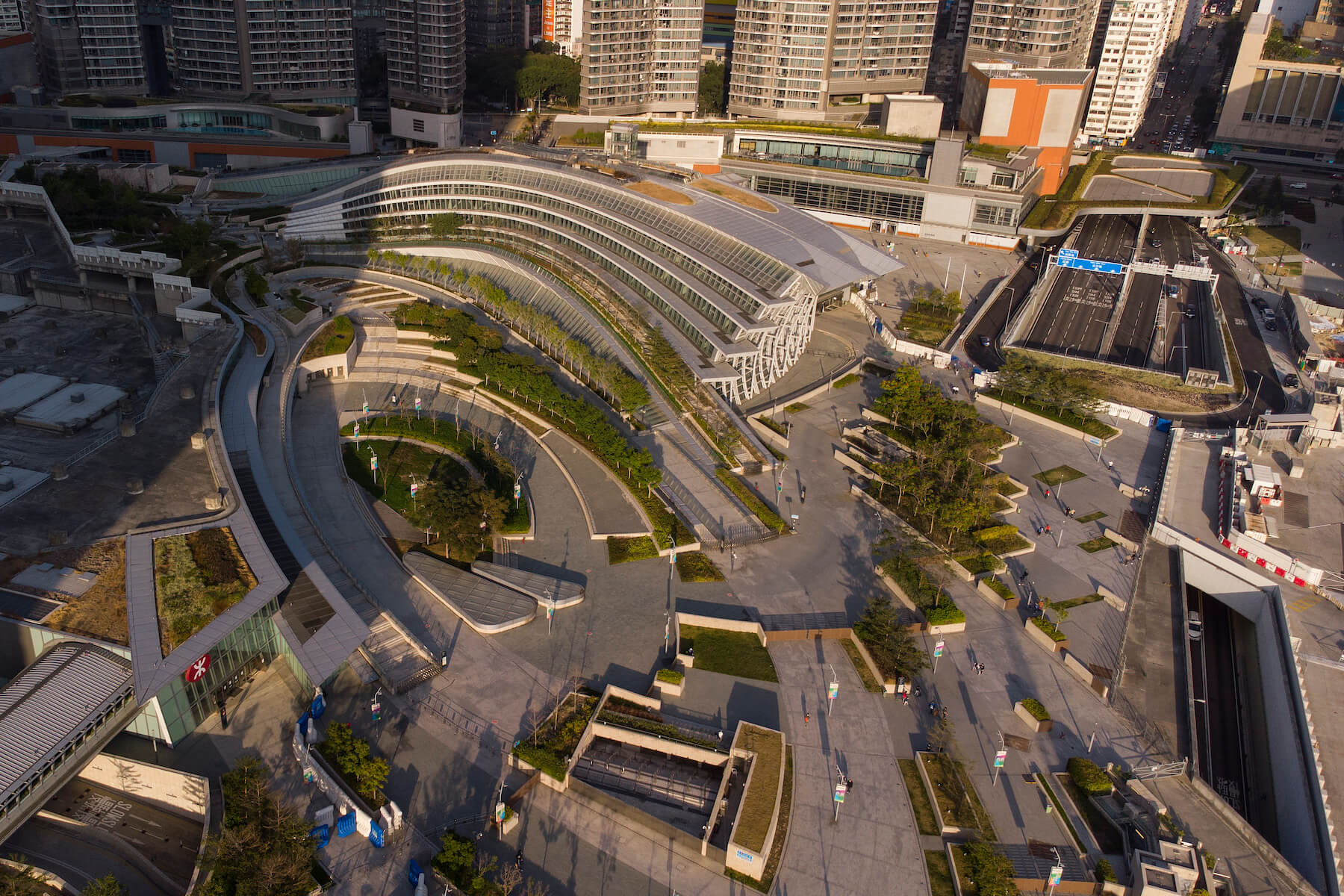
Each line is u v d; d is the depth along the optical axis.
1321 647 198.50
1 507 185.38
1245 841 160.25
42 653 157.25
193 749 163.12
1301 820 165.25
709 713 178.00
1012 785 166.75
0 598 164.12
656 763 171.50
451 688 181.00
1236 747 192.88
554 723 174.25
